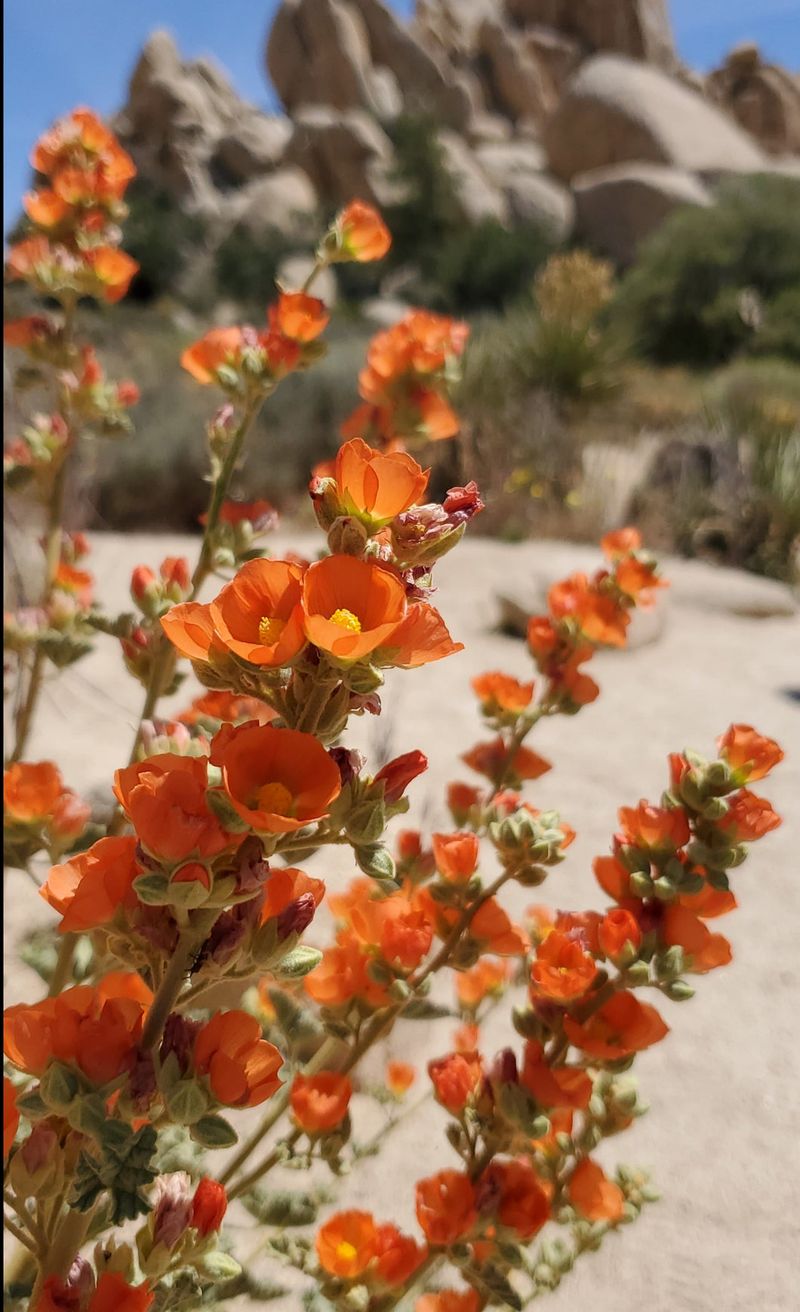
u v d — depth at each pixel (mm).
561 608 533
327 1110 390
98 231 598
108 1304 274
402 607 216
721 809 368
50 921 762
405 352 575
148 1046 249
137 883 224
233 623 232
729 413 3334
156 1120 262
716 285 6047
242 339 485
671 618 1948
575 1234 491
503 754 539
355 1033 406
